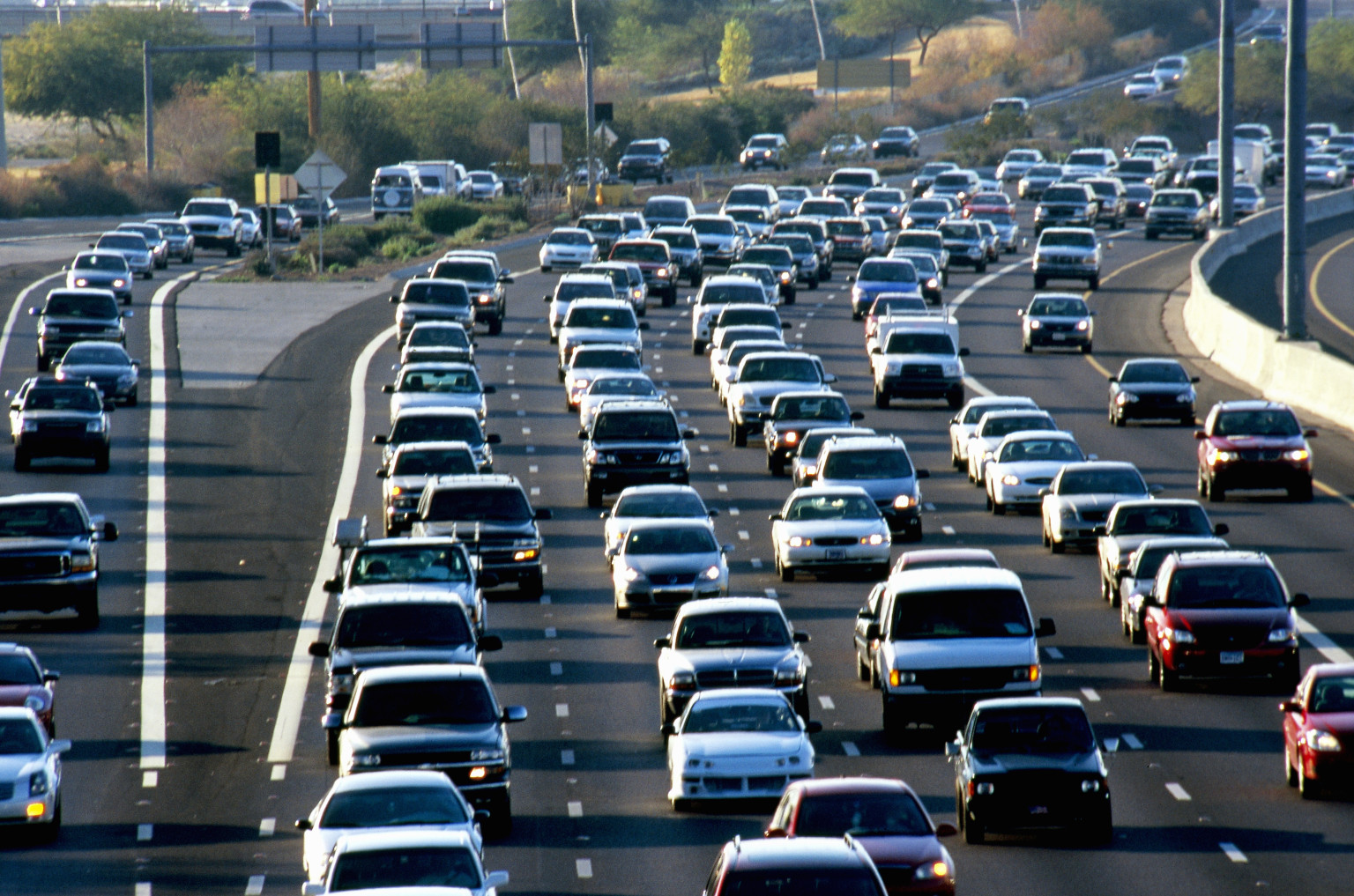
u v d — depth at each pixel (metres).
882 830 61.88
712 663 87.62
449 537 118.12
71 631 114.38
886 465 134.38
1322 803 77.38
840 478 133.25
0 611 112.88
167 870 72.62
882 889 51.16
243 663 107.56
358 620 89.31
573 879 68.88
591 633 111.69
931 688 86.88
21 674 89.25
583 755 87.94
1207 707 93.62
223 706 99.12
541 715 95.00
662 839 74.19
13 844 76.56
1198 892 65.50
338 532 128.12
